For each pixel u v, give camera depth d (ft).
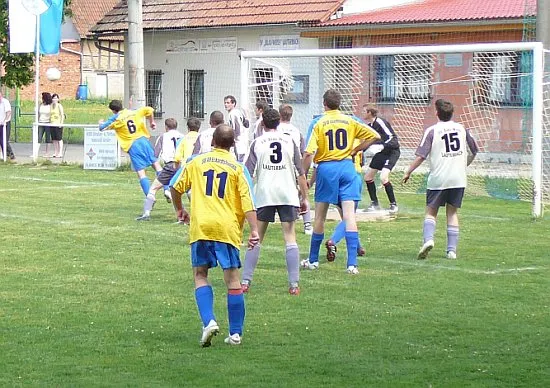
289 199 41.09
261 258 49.42
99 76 270.87
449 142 48.57
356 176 45.83
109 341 33.04
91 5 270.67
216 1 127.85
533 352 31.81
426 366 30.14
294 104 95.81
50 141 122.93
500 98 87.66
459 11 105.60
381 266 47.34
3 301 39.11
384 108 96.02
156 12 131.95
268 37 120.57
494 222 62.64
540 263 48.16
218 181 32.12
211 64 127.13
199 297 32.35
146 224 61.52
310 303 39.04
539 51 65.51
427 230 48.96
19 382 28.32
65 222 62.08
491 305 38.70
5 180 89.04
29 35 104.12
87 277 44.16
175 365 30.19
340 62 95.91
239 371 29.53
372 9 118.73
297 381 28.53
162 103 133.28
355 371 29.58
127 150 67.67
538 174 64.95
